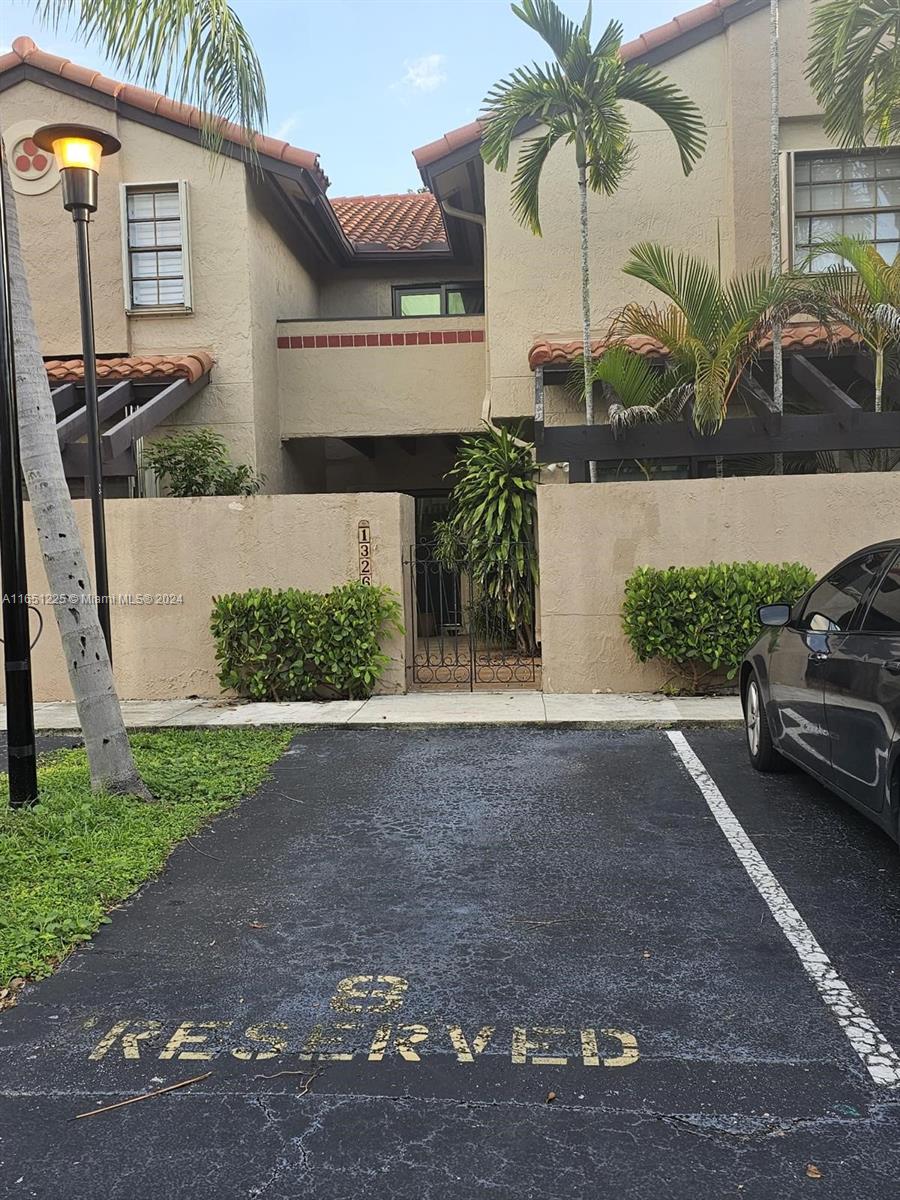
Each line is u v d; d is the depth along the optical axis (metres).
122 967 3.74
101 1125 2.74
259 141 12.75
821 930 3.97
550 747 7.38
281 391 14.18
